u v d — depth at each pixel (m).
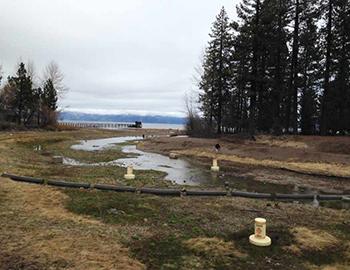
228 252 8.33
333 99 37.06
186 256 8.02
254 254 8.30
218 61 46.16
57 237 8.62
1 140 36.50
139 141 51.19
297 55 38.53
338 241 9.28
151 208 11.98
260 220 8.98
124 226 9.91
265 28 35.12
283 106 44.09
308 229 10.19
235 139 35.81
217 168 23.16
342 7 34.84
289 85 38.72
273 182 19.36
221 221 10.83
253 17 36.03
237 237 9.39
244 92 42.72
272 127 40.41
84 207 11.65
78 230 9.27
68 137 54.88
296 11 36.50
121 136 71.50
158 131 94.56
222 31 45.66
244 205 13.02
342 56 36.47
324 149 27.78
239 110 48.88
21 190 13.40
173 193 14.37
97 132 76.75
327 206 13.68
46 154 29.64
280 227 10.36
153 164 25.75
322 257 8.27
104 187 14.70
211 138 42.19
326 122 37.91
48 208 11.31
